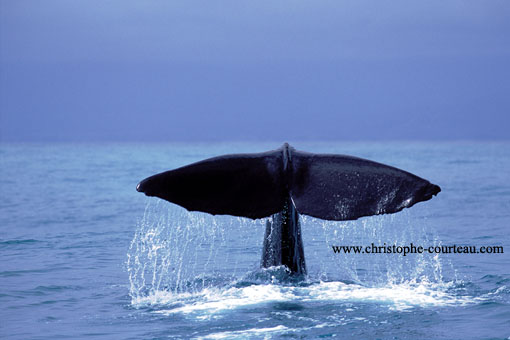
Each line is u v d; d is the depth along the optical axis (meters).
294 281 40.34
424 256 56.59
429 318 34.84
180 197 34.72
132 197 124.75
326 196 35.03
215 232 73.19
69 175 195.88
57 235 74.25
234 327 33.25
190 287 43.47
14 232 77.44
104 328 34.56
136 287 44.84
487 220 85.56
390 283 44.25
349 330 32.59
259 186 35.94
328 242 64.62
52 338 33.09
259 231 73.56
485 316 35.19
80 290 44.47
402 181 34.59
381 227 75.69
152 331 33.38
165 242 66.69
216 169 36.28
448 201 112.06
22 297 42.53
